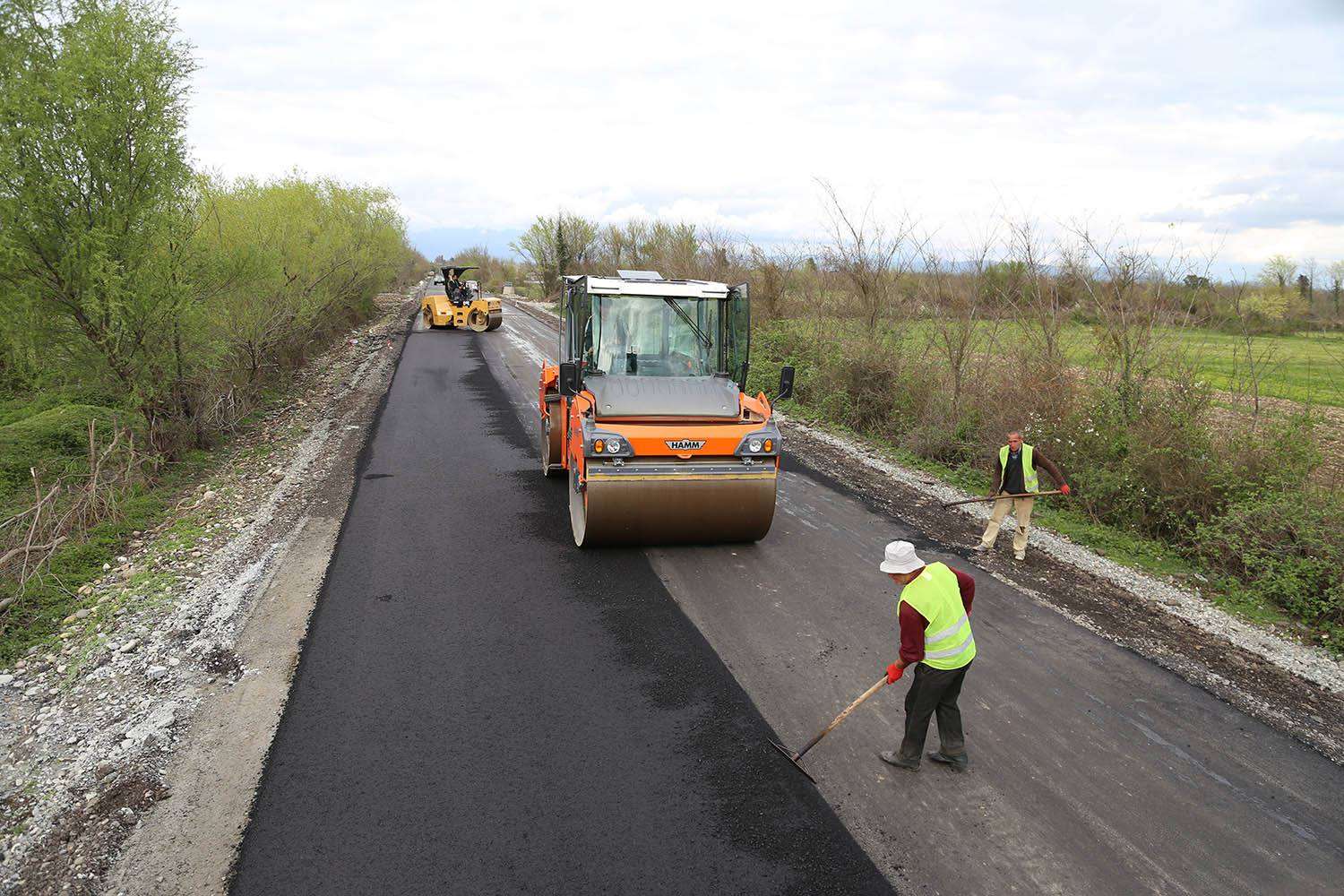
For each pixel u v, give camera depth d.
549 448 9.68
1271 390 10.09
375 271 28.16
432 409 14.27
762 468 7.32
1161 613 6.59
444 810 4.03
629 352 8.09
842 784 4.31
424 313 29.14
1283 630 6.37
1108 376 9.75
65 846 3.80
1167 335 9.32
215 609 6.24
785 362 16.28
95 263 8.91
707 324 8.27
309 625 6.02
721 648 5.79
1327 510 7.16
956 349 12.03
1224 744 4.76
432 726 4.75
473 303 27.59
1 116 8.36
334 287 21.77
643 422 7.30
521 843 3.80
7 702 5.09
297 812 4.00
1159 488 8.51
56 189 8.73
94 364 9.48
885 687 5.32
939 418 11.65
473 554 7.48
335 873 3.60
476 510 8.75
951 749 4.43
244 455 11.10
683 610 6.39
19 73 8.57
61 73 8.62
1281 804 4.22
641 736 4.70
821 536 8.21
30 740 4.65
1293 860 3.80
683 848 3.79
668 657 5.64
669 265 22.23
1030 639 6.04
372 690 5.13
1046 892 3.57
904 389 13.01
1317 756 4.66
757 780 4.32
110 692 5.15
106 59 8.96
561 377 7.53
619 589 6.77
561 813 4.02
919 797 4.21
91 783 4.25
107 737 4.65
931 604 4.17
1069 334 10.63
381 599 6.48
